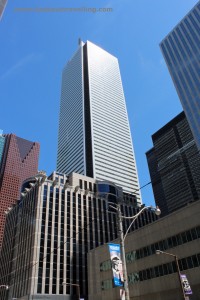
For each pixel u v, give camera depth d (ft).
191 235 150.00
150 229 175.83
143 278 168.96
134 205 397.60
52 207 313.53
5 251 344.90
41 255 278.67
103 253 209.15
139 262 175.63
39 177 343.87
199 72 458.91
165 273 156.66
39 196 313.73
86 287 285.43
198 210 150.51
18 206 360.69
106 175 574.56
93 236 322.96
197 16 494.18
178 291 145.89
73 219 320.29
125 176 606.14
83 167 570.05
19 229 331.36
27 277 270.05
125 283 68.28
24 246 301.02
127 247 188.44
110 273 195.31
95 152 588.91
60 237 299.58
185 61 492.95
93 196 357.82
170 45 535.60
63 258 288.71
